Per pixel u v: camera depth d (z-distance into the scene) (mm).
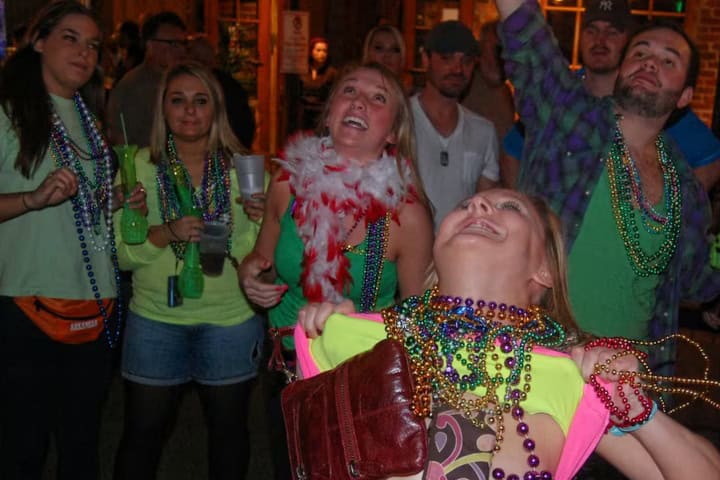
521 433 1798
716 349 6230
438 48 4562
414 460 1718
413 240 2982
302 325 2045
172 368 3482
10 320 3262
